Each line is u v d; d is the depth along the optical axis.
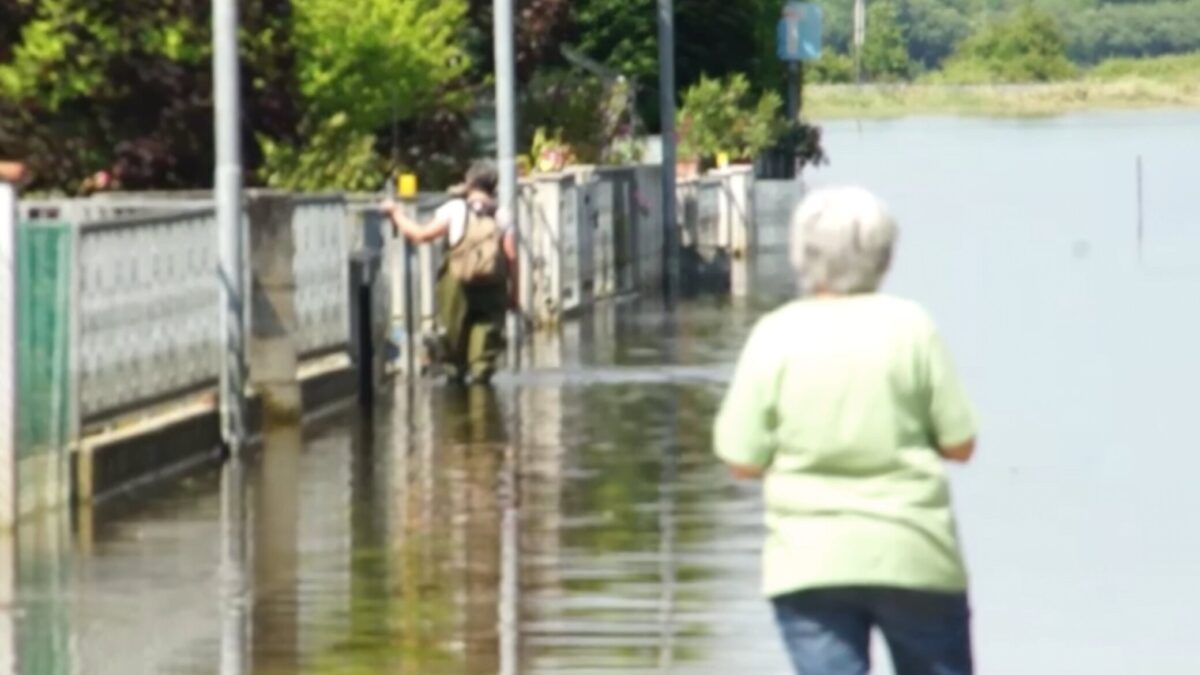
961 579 21.12
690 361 65.88
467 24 87.19
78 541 37.84
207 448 46.00
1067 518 40.06
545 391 58.34
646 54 124.31
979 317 74.00
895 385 21.09
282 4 66.44
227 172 47.16
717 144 128.12
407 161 79.94
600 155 101.75
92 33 63.53
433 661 29.92
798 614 21.06
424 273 61.50
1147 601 33.69
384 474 44.72
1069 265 95.44
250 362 50.38
